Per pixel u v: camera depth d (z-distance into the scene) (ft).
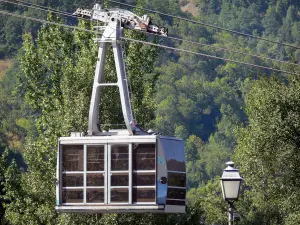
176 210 162.50
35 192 221.87
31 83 234.99
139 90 234.79
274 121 217.56
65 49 238.27
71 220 213.05
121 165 160.25
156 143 160.15
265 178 221.46
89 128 166.40
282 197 215.31
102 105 228.43
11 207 222.48
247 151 219.61
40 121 226.99
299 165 215.72
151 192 159.84
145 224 216.13
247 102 246.68
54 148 223.51
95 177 160.76
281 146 217.15
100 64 168.04
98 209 160.35
